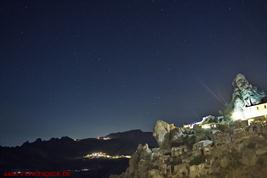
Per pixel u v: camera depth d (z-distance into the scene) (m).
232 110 117.75
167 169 92.69
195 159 91.31
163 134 118.38
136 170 104.06
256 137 84.94
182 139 106.75
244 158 80.06
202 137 102.88
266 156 77.19
